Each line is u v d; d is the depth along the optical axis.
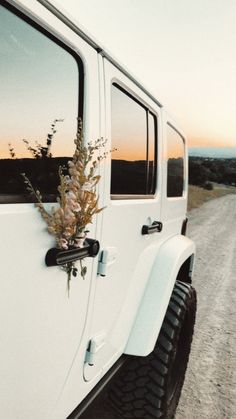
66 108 1.64
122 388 2.50
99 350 2.01
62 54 1.61
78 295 1.73
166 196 3.05
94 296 1.88
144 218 2.50
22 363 1.42
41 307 1.48
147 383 2.47
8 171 1.35
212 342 4.67
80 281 1.73
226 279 8.02
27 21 1.40
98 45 1.83
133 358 2.51
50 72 1.54
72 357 1.76
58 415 1.72
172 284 2.65
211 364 4.11
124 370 2.51
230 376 3.89
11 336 1.35
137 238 2.39
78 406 1.89
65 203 1.49
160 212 2.89
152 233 2.62
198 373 3.88
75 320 1.73
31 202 1.43
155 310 2.49
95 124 1.83
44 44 1.50
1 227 1.27
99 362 2.03
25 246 1.36
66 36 1.60
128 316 2.35
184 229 3.86
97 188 1.84
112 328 2.14
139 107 2.51
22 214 1.34
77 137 1.62
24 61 1.41
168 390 2.62
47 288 1.50
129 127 2.34
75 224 1.54
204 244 13.09
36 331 1.47
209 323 5.31
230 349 4.52
